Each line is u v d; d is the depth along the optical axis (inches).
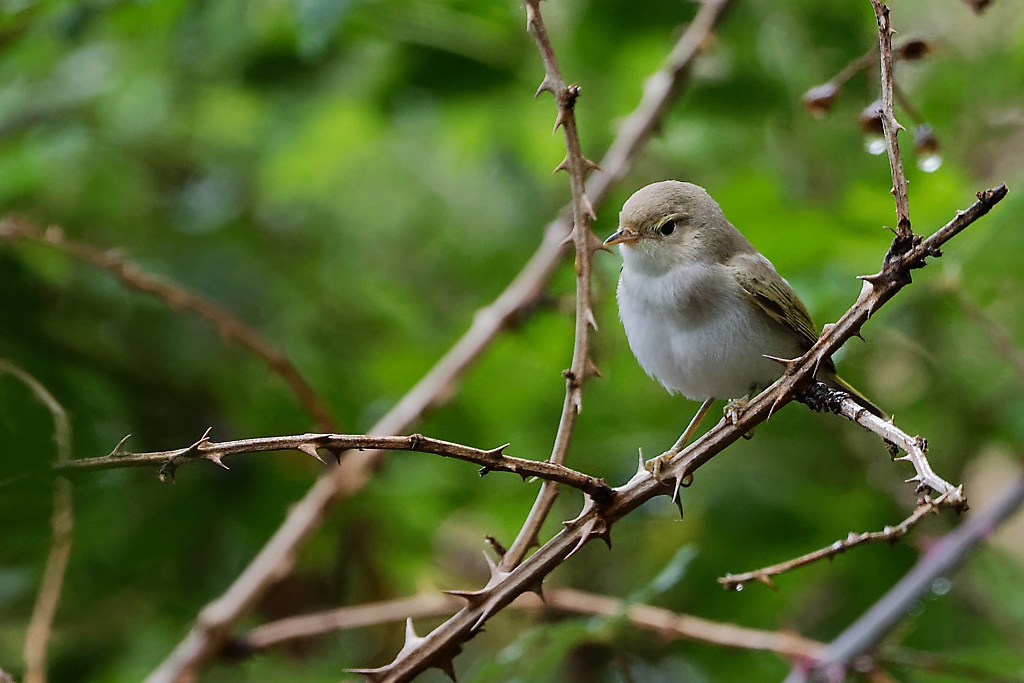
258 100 501.4
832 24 463.2
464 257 539.8
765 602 437.1
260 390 441.7
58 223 446.9
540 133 512.7
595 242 229.8
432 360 466.0
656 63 474.6
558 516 464.1
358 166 552.7
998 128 489.1
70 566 373.1
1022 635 430.6
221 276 477.4
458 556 515.2
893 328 457.1
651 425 465.1
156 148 517.3
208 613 316.5
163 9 424.5
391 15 436.5
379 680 205.2
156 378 422.0
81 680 411.8
